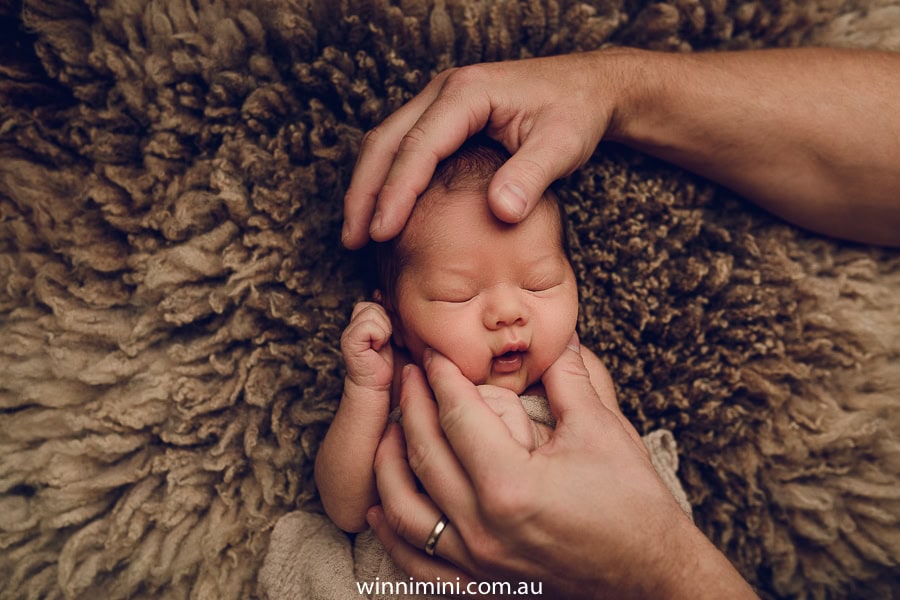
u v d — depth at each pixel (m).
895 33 1.17
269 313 1.06
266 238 1.05
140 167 1.07
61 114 1.07
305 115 1.08
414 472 0.88
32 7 1.03
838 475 1.10
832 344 1.11
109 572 1.04
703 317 1.12
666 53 1.08
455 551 0.85
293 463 1.07
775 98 1.04
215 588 1.03
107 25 1.04
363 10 1.07
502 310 0.92
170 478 1.03
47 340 1.04
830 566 1.10
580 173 1.11
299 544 1.02
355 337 0.93
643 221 1.12
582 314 1.12
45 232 1.05
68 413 1.02
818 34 1.17
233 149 1.06
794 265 1.12
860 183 1.06
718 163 1.10
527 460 0.80
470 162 0.97
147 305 1.05
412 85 1.08
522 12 1.10
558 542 0.80
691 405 1.11
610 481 0.81
